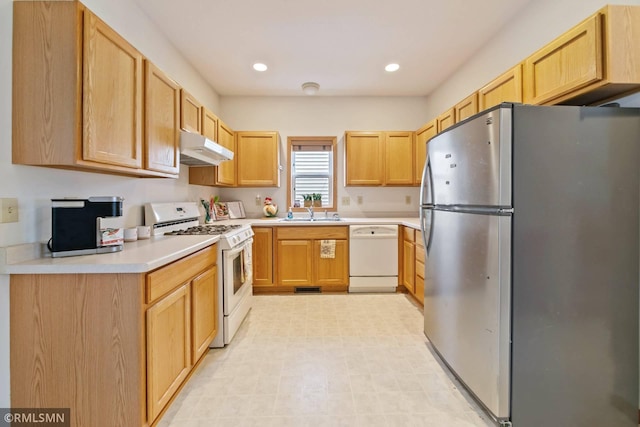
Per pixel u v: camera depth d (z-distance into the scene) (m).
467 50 2.70
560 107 1.35
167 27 2.32
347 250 3.36
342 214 3.91
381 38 2.49
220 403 1.57
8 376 1.20
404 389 1.69
